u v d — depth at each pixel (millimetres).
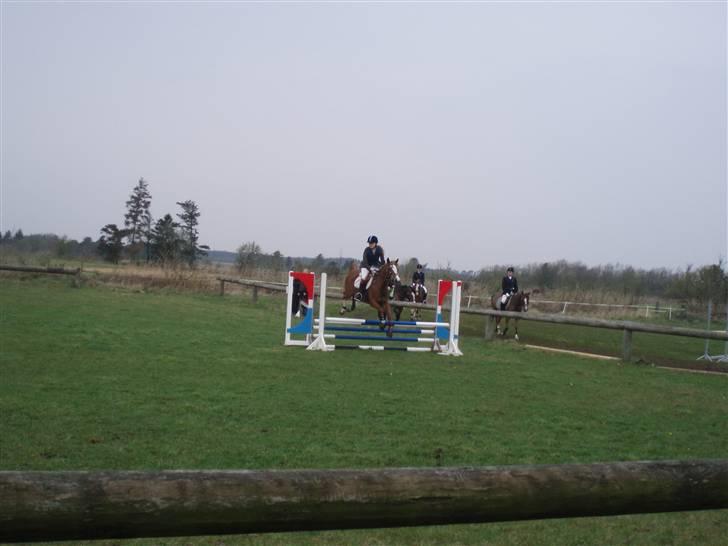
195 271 32875
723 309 33062
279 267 38312
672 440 7629
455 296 15648
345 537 4453
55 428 6594
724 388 12633
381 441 6738
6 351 11172
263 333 16750
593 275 49312
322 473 1863
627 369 14609
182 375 10055
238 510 1748
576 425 8125
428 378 11469
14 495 1583
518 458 6363
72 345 12242
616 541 4645
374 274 15617
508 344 18641
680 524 5055
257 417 7578
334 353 14398
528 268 48438
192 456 5867
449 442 6852
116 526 1665
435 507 1914
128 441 6270
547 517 2057
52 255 43500
